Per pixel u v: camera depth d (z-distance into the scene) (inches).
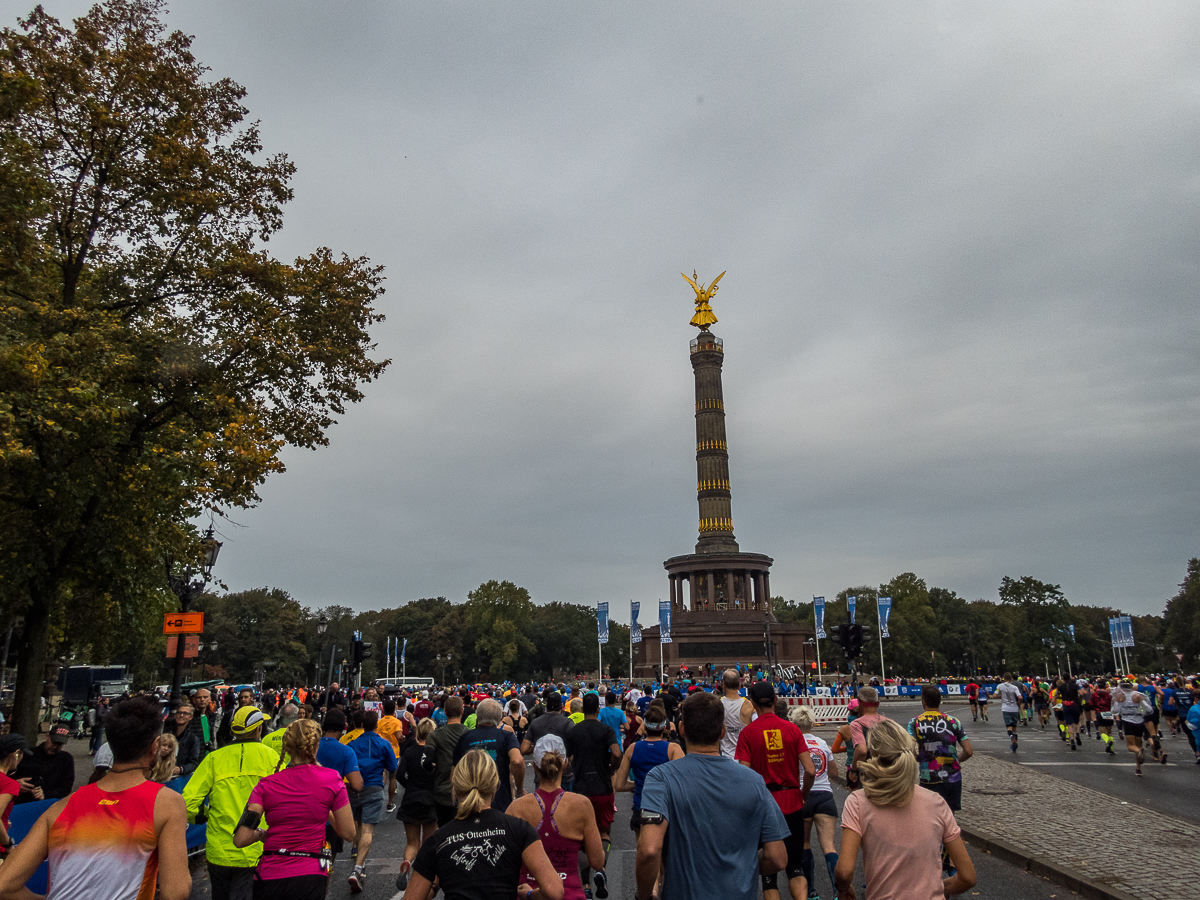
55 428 777.6
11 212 799.1
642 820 226.1
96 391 815.7
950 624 6077.8
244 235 1113.4
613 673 7076.8
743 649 3676.2
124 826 208.7
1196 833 582.9
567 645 6653.5
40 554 924.6
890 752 228.2
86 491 909.2
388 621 7003.0
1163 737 1451.8
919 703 2632.9
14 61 906.7
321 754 411.8
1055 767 1001.5
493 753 446.9
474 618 6033.5
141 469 932.6
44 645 969.5
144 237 1059.3
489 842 232.8
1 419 720.3
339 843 471.5
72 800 213.0
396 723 775.1
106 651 1439.5
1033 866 500.7
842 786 935.0
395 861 564.4
